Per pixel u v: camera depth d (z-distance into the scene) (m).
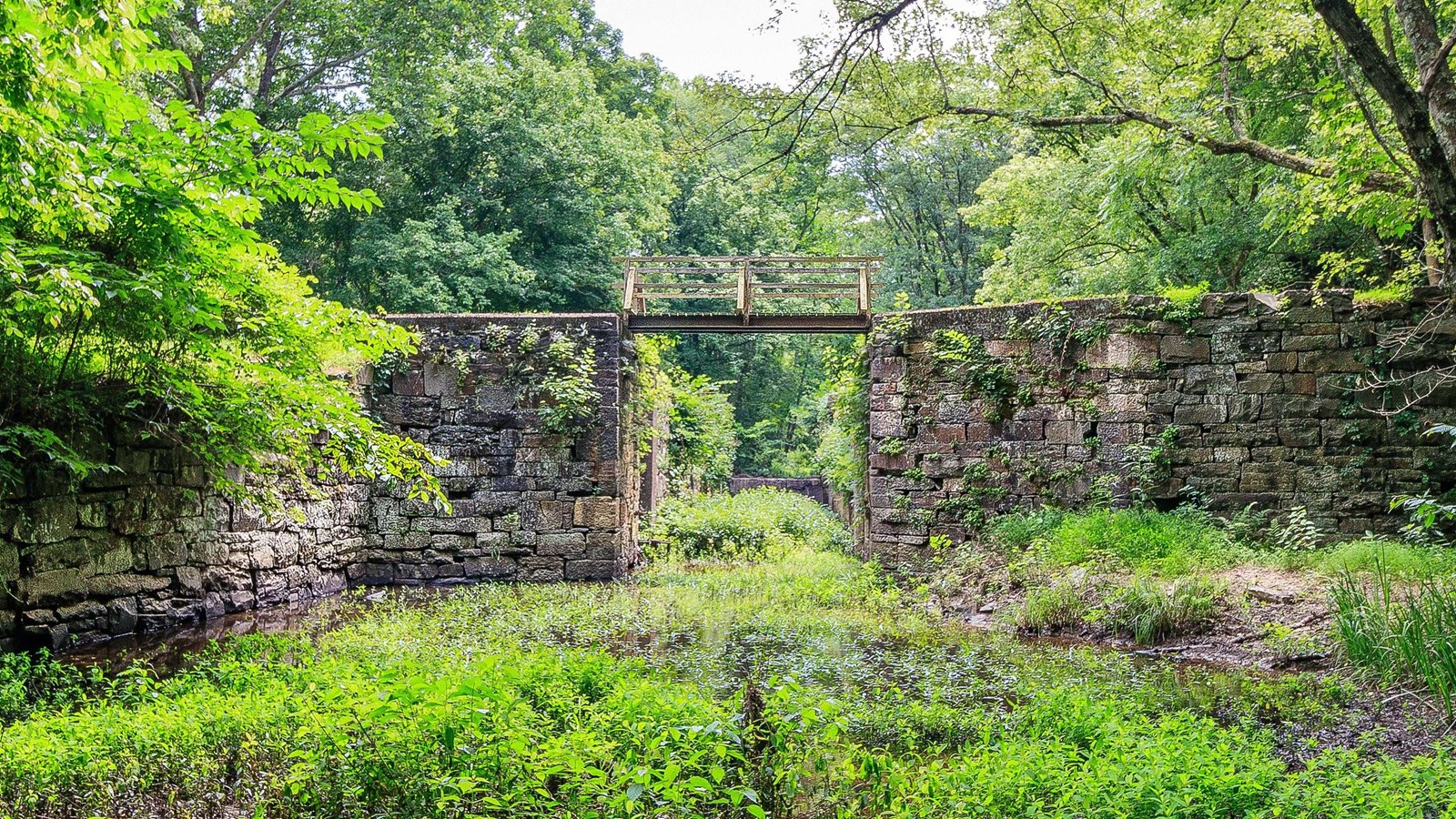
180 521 10.66
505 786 4.01
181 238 8.09
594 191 26.77
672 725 4.75
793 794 4.77
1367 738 5.71
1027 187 22.34
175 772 4.89
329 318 9.87
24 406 8.57
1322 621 8.78
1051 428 13.35
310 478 13.21
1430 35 8.02
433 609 11.59
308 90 25.64
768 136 11.82
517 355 14.87
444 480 14.82
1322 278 13.41
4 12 5.54
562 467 14.74
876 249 38.97
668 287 15.90
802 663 8.24
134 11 6.32
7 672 6.71
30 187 6.58
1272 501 12.55
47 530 8.92
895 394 14.08
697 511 18.17
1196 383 12.89
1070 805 4.10
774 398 41.44
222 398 9.71
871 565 13.71
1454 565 9.54
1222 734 5.09
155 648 9.06
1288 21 11.25
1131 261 21.33
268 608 11.98
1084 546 11.59
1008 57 11.69
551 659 5.94
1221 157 17.77
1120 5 11.47
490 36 25.48
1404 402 12.27
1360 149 10.83
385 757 4.11
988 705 6.90
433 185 25.36
